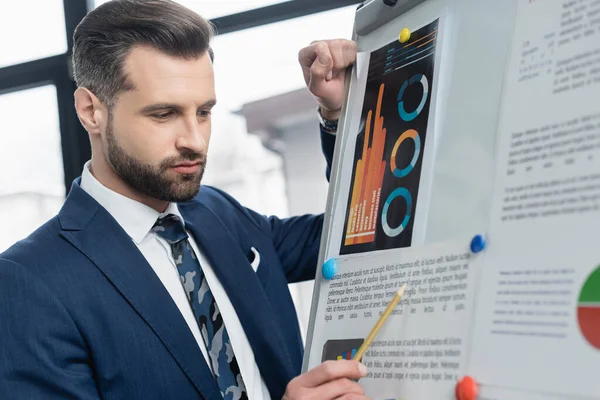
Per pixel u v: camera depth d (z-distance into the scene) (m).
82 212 1.18
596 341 0.63
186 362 1.12
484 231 0.77
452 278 0.80
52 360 1.05
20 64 2.34
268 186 2.17
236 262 1.28
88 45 1.14
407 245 0.89
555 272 0.68
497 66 0.81
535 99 0.74
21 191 2.36
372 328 0.91
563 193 0.69
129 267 1.14
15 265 1.09
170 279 1.21
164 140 1.10
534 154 0.73
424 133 0.92
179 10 1.13
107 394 1.09
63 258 1.12
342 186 1.08
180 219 1.25
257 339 1.23
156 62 1.08
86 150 2.31
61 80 2.32
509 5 0.82
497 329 0.73
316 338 1.01
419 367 0.81
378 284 0.93
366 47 1.13
